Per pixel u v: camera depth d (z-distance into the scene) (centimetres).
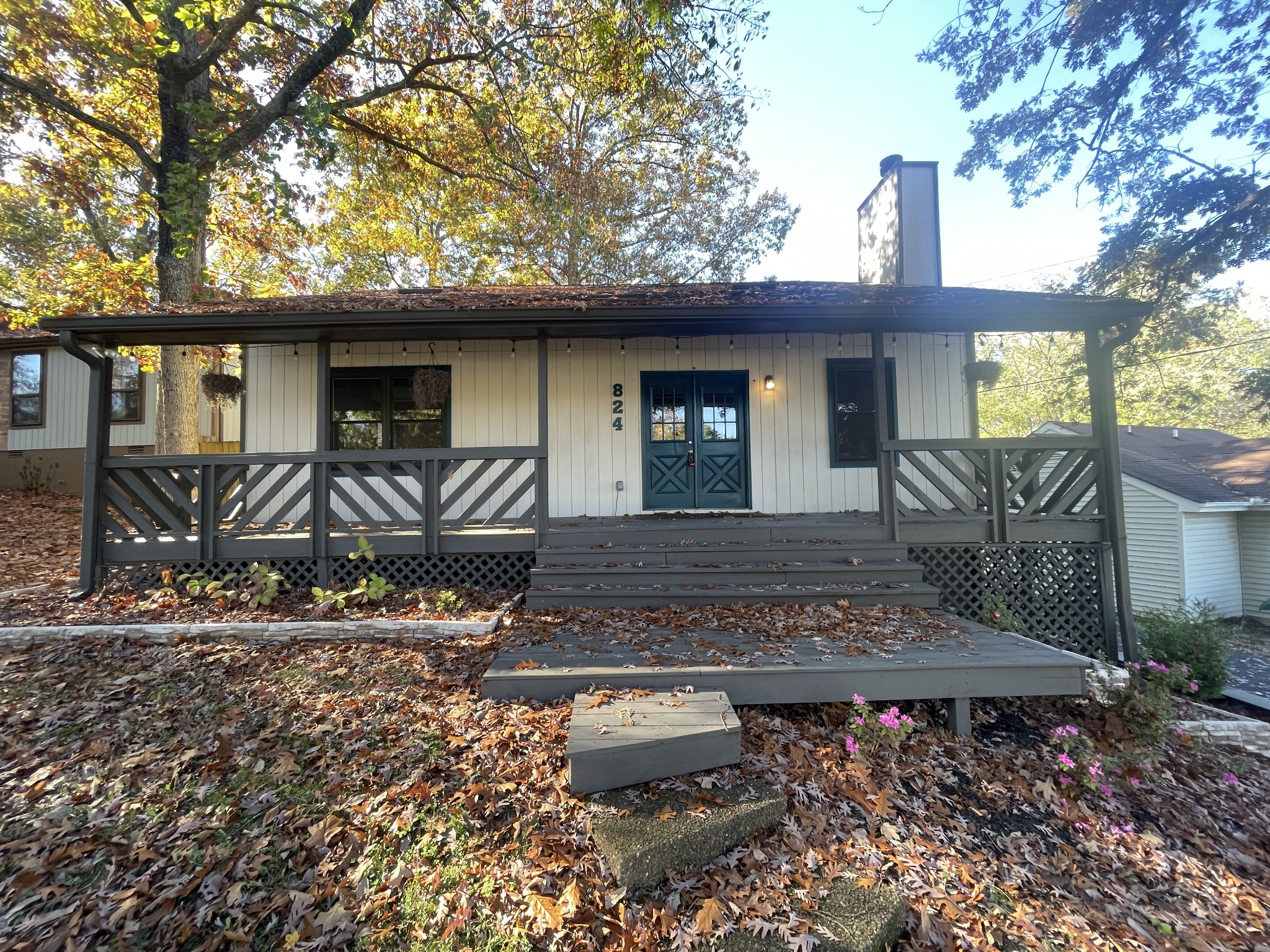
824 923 200
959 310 541
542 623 446
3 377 1263
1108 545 556
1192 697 573
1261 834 311
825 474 741
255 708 337
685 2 836
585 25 1002
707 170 1766
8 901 201
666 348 749
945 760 327
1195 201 1133
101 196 1139
